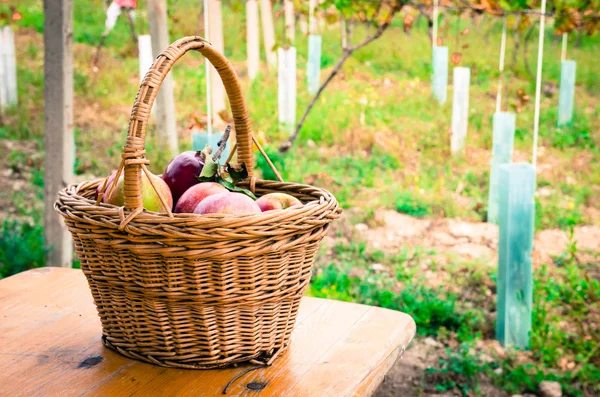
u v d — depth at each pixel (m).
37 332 1.70
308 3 8.36
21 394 1.41
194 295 1.42
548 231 5.20
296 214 1.43
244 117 1.74
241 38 11.66
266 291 1.49
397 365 3.62
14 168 6.25
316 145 6.98
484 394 3.36
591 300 4.04
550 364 3.55
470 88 9.22
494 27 12.25
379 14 6.30
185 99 8.24
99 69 9.14
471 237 5.11
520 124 7.72
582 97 9.14
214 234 1.35
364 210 5.48
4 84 7.79
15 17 8.41
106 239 1.42
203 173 1.62
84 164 6.16
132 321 1.51
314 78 8.54
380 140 6.98
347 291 4.16
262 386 1.46
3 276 4.04
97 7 12.75
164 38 4.87
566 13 6.14
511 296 3.63
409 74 9.95
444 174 6.21
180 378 1.48
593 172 6.35
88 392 1.42
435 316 3.97
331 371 1.53
